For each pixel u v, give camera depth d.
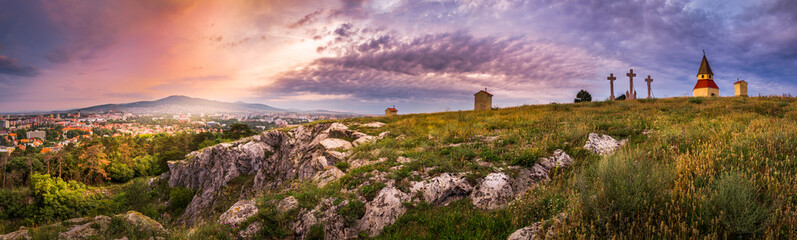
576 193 5.61
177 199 35.47
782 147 7.07
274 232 6.45
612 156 6.91
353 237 6.61
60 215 36.44
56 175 63.94
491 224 5.62
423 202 7.40
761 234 3.79
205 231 6.54
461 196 7.79
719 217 3.93
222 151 35.72
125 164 70.44
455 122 20.59
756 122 10.80
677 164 6.36
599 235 4.23
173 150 83.25
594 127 12.80
